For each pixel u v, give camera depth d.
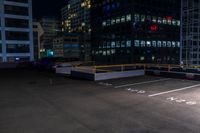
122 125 6.18
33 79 17.84
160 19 73.25
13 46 57.91
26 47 60.44
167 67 18.95
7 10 56.31
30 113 7.46
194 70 16.83
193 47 63.94
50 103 8.97
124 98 9.88
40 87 13.39
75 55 100.38
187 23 64.56
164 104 8.66
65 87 13.28
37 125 6.21
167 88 12.53
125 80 16.36
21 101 9.37
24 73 24.11
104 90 12.07
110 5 74.56
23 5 59.12
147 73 20.17
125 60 68.38
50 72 25.34
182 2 65.56
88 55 102.88
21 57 59.56
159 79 16.83
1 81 16.62
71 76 19.84
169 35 76.69
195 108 7.99
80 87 13.23
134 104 8.69
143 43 68.31
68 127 6.04
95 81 16.02
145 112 7.50
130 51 66.25
